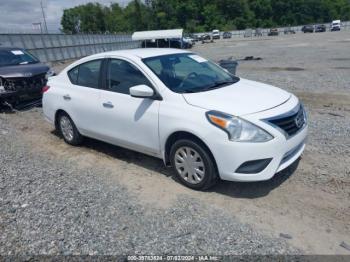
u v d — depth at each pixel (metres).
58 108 5.91
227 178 3.84
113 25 104.44
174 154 4.27
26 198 4.23
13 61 9.59
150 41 43.12
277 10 108.88
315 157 4.96
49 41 28.30
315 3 107.38
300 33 75.31
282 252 3.04
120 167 5.05
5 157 5.71
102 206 3.95
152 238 3.31
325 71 13.99
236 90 4.43
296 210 3.68
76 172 4.96
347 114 7.29
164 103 4.25
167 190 4.25
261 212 3.67
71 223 3.64
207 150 3.93
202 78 4.77
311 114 7.39
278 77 12.98
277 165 3.78
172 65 4.82
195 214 3.68
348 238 3.20
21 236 3.47
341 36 47.50
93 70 5.33
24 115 8.59
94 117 5.25
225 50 34.38
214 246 3.15
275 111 3.85
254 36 80.19
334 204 3.76
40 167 5.22
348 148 5.25
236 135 3.67
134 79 4.68
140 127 4.54
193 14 99.25
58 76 6.09
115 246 3.23
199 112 3.91
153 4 99.88
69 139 6.06
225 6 105.19
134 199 4.07
